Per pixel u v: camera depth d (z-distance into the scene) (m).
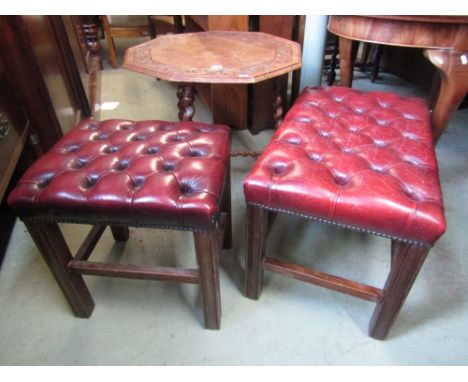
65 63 1.40
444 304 0.87
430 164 0.68
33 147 1.09
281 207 0.65
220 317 0.81
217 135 0.77
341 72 1.21
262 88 1.58
